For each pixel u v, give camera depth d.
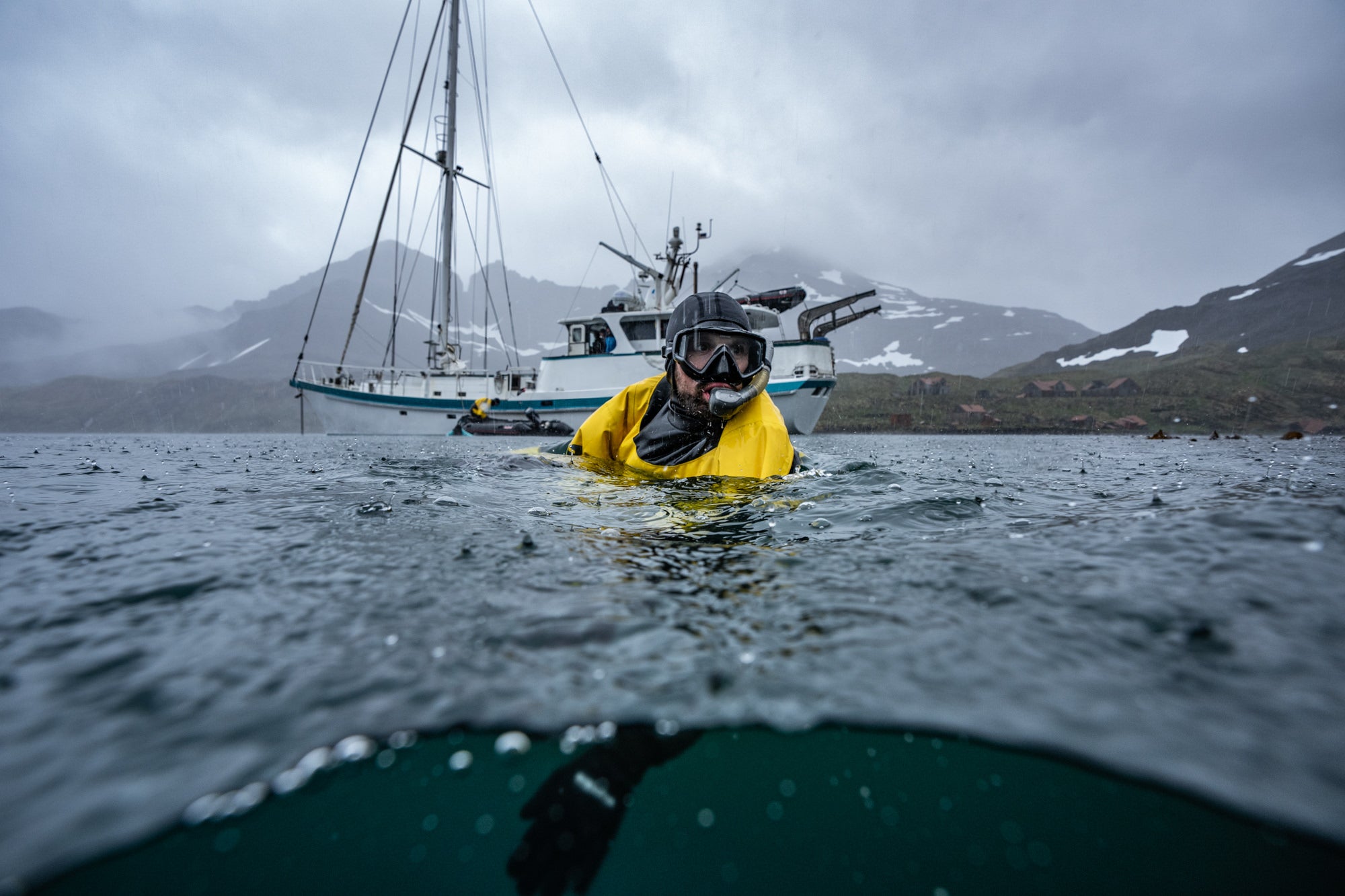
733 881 0.72
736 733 0.77
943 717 0.76
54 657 0.93
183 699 0.81
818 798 0.75
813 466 4.36
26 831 0.58
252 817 0.64
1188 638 0.99
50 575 1.41
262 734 0.73
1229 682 0.84
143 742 0.71
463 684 0.86
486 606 1.19
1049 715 0.76
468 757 0.73
